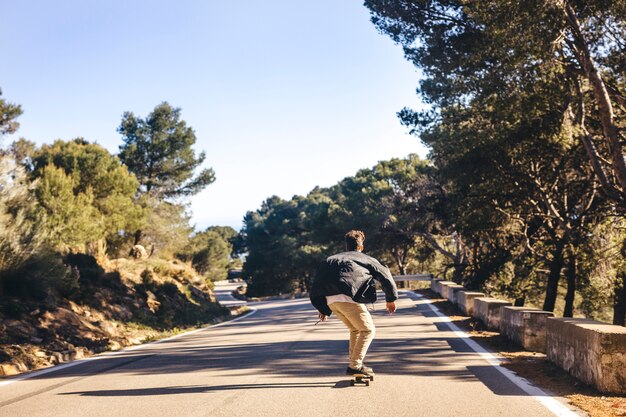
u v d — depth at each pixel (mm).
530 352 8961
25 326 11562
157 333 15734
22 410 5645
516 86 17391
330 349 9500
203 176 52781
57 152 34438
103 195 33250
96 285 17391
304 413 5000
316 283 6145
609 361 5816
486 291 31219
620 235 21797
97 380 7395
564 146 19594
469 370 7289
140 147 50188
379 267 6082
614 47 17438
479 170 22859
